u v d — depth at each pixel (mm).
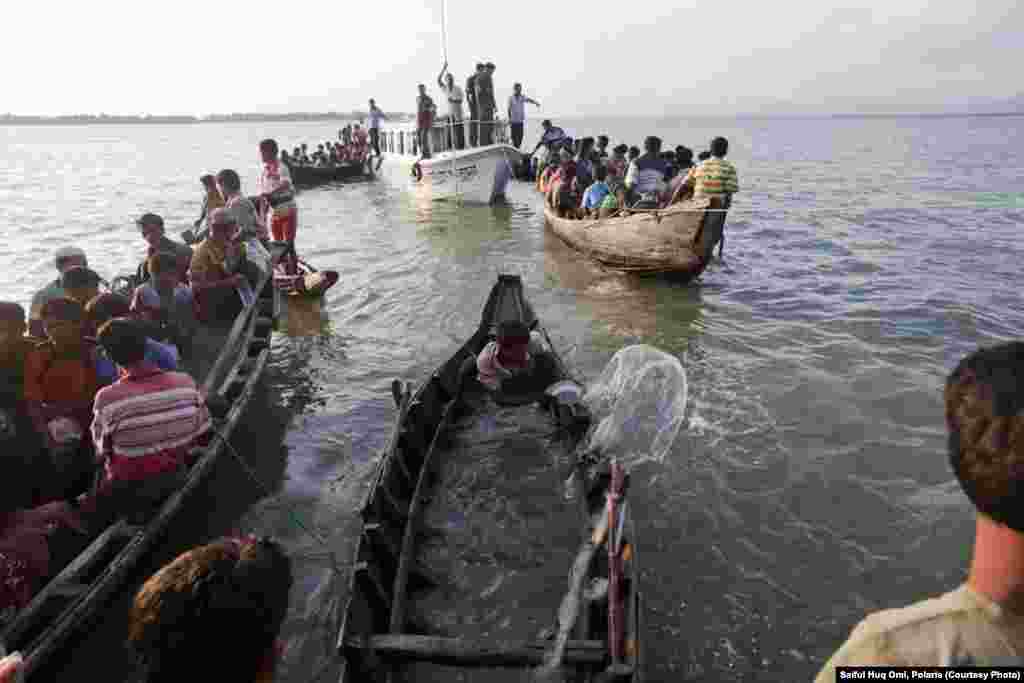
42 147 96062
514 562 4555
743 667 4082
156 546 4660
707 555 5008
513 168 25766
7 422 4410
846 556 4988
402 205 23234
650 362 6762
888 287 11703
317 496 5773
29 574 3994
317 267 13852
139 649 1530
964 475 1150
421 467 5395
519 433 6113
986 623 1135
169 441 4621
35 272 13430
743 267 13336
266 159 10953
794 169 38250
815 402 7285
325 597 4621
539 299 11266
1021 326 9695
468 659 3438
